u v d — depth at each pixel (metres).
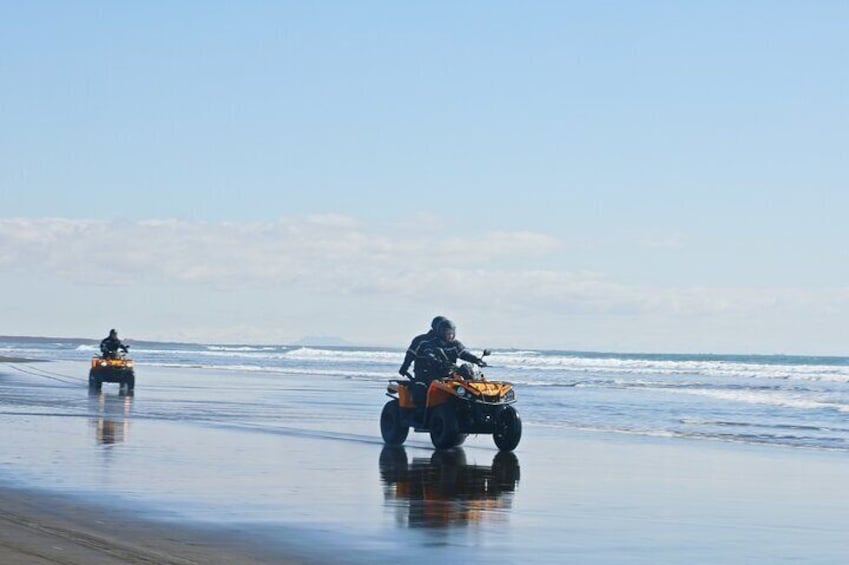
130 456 18.48
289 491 14.62
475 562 9.98
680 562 10.32
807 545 11.46
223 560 9.76
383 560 9.96
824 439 25.98
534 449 22.33
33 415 28.11
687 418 32.88
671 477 17.61
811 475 18.38
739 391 51.34
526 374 79.25
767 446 23.97
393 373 75.25
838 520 13.28
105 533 10.93
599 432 27.36
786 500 15.09
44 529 11.02
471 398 21.45
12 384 47.69
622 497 14.97
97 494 13.73
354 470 17.52
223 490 14.50
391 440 22.78
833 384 61.59
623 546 11.08
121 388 44.84
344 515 12.65
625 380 66.75
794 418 33.00
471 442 23.81
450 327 22.70
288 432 24.80
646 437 25.92
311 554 10.16
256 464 17.89
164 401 36.75
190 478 15.71
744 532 12.21
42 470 16.20
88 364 88.19
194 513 12.42
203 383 54.78
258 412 31.88
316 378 64.12
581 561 10.22
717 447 23.47
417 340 22.80
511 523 12.40
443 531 11.68
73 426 24.73
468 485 15.94
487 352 22.58
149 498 13.52
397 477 16.70
